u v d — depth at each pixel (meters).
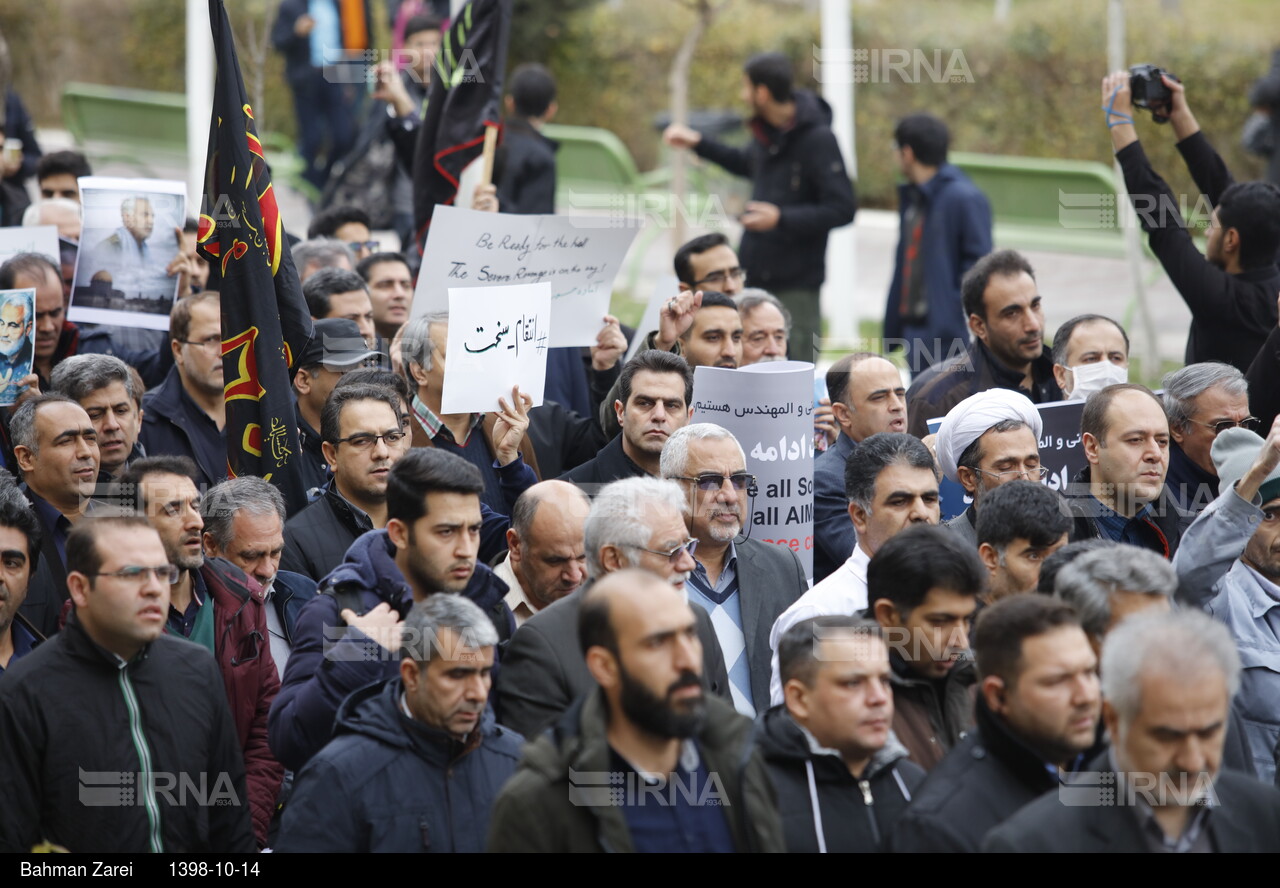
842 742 11.18
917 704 12.41
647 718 10.23
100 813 12.20
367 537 13.59
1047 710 10.60
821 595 14.18
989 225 27.52
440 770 11.73
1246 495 14.20
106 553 12.19
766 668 14.78
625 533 12.97
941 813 10.62
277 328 16.86
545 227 19.66
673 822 10.45
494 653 12.91
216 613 14.20
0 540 13.40
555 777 10.29
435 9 37.47
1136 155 21.38
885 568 12.30
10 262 19.33
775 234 28.12
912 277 27.95
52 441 15.33
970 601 12.22
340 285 20.06
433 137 22.64
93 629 12.34
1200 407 16.86
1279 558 14.59
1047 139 48.31
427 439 17.45
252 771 13.98
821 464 18.28
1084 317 19.92
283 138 49.75
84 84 62.59
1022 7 51.22
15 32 62.31
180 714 12.62
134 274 20.17
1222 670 10.01
